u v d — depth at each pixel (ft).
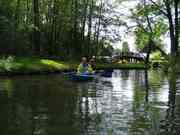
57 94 66.85
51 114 46.73
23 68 113.70
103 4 216.33
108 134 36.99
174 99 63.00
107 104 55.88
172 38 144.46
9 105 53.21
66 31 199.52
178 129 39.32
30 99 59.52
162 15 149.69
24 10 165.07
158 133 37.55
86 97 63.67
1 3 132.26
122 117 45.42
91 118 44.52
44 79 98.43
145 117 45.60
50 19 182.09
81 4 196.75
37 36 159.33
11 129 38.68
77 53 199.11
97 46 223.30
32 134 36.81
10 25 134.00
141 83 97.35
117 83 95.96
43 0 181.47
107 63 225.15
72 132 37.60
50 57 164.96
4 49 135.44
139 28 160.56
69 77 98.89
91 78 98.02
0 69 105.29
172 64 143.74
